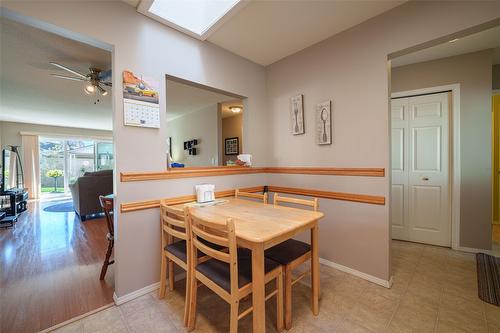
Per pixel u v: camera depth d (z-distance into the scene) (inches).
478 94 102.7
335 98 88.8
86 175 168.2
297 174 103.0
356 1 69.8
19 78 124.1
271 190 115.0
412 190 117.7
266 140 117.3
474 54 102.7
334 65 88.7
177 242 72.5
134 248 71.3
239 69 103.9
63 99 164.9
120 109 67.9
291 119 104.7
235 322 46.3
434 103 112.7
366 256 80.9
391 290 73.9
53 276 85.3
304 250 63.6
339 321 59.9
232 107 203.2
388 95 75.9
